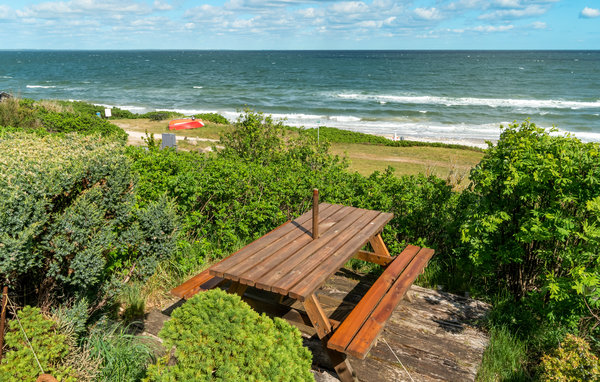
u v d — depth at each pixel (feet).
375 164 77.97
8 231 8.23
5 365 7.80
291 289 9.44
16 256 8.04
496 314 13.98
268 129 31.63
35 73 444.96
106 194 10.93
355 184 19.72
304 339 12.69
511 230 14.16
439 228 17.34
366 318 10.81
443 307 14.65
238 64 644.27
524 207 13.87
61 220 9.18
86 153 10.91
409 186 18.11
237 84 340.39
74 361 9.05
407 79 381.19
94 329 10.81
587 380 9.27
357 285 16.39
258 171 20.12
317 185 19.11
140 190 17.53
